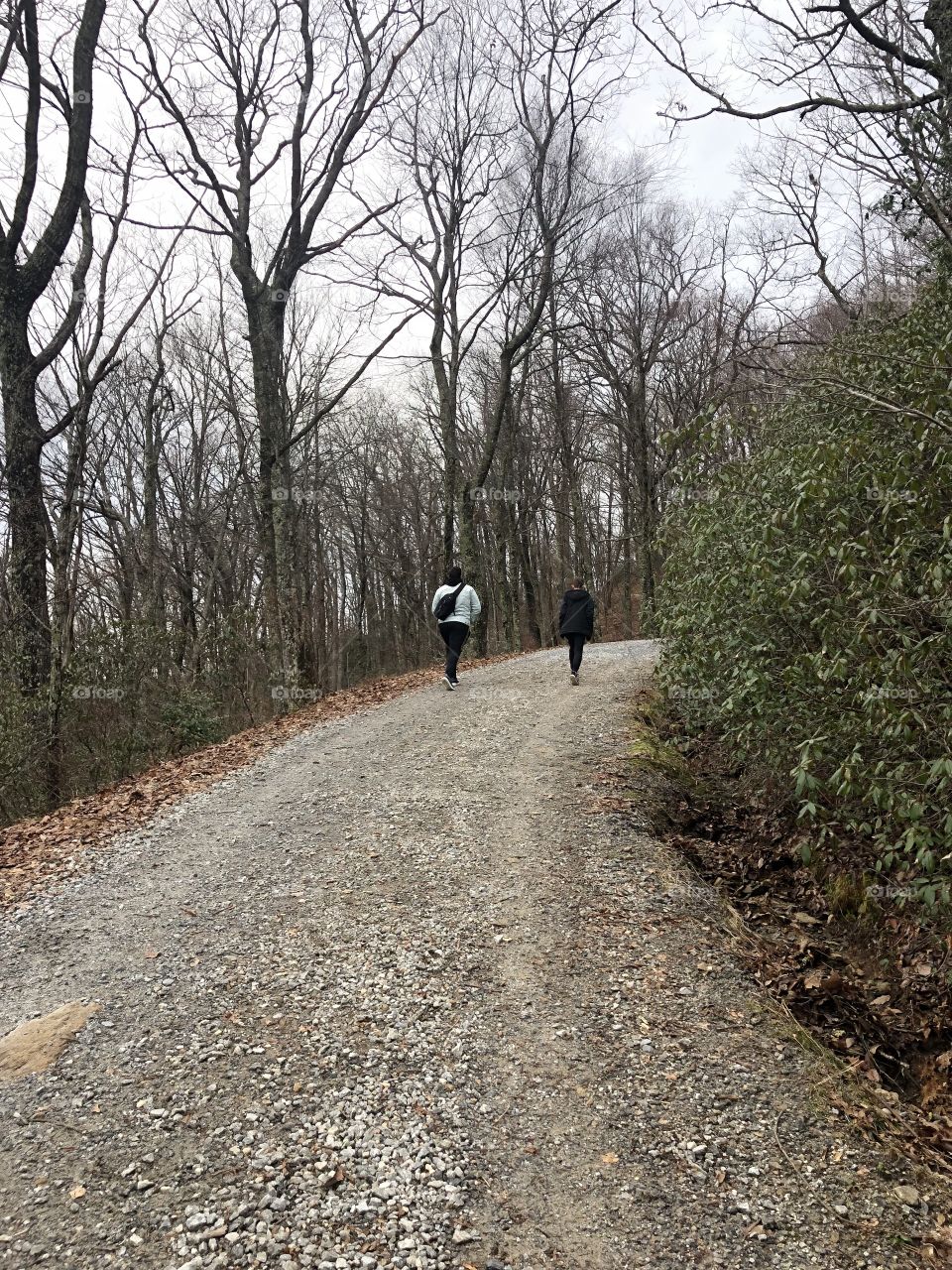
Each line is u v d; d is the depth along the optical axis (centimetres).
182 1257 262
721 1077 354
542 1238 274
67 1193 291
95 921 510
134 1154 310
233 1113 331
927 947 467
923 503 374
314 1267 259
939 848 393
